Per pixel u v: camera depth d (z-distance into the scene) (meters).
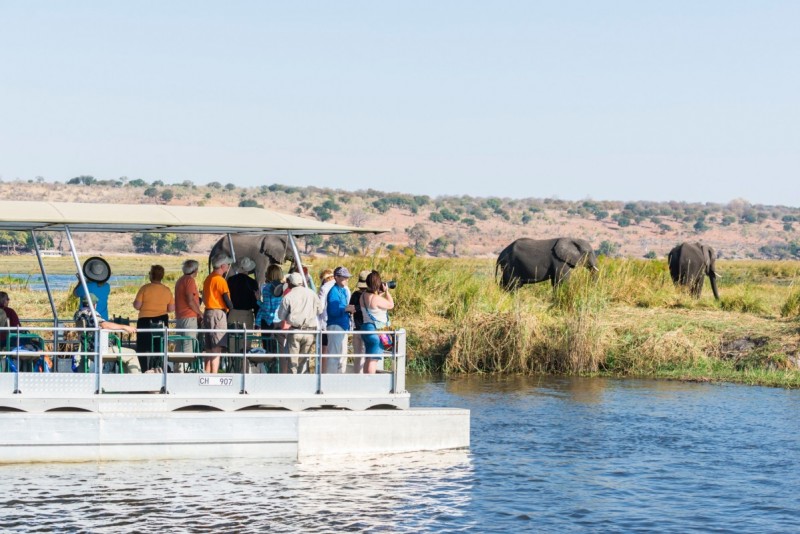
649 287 32.50
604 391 21.05
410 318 27.02
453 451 15.00
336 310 14.95
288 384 14.17
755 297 31.42
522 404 19.30
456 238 181.38
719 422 17.64
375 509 11.95
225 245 30.80
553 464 14.43
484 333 24.28
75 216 13.27
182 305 14.34
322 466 13.77
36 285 40.69
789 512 12.22
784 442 16.06
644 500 12.66
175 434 13.61
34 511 11.45
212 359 14.21
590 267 33.03
